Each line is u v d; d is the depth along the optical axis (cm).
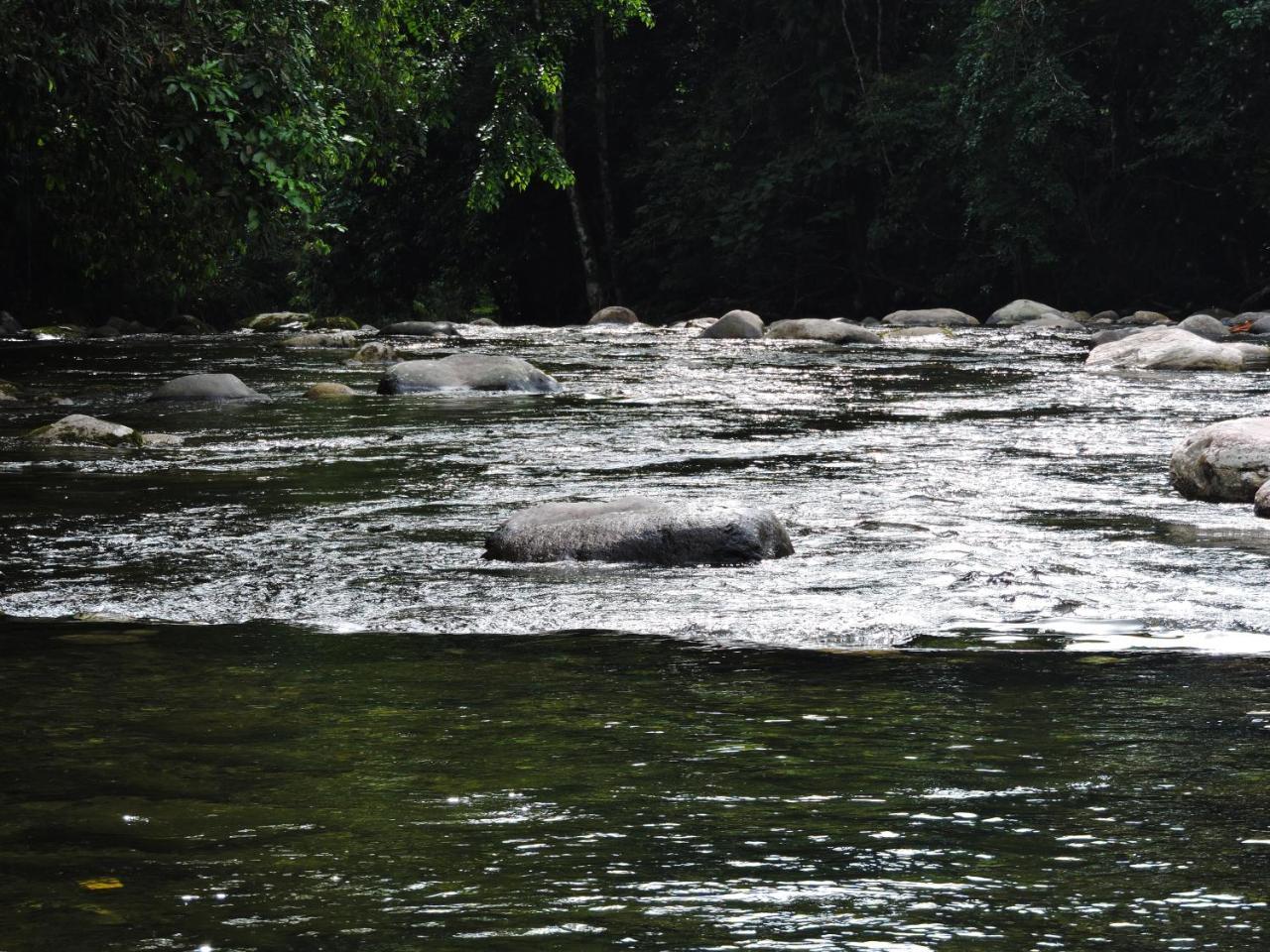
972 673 712
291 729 610
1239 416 2016
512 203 7056
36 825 482
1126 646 773
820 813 495
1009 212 5259
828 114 6041
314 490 1395
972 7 5694
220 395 2388
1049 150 5181
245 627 831
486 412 2170
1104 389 2472
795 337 4275
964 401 2288
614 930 391
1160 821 485
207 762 560
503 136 4441
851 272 6450
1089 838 468
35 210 4288
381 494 1366
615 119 6994
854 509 1248
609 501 1106
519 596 906
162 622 847
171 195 2822
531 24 4675
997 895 417
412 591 926
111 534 1155
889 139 5688
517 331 5012
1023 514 1219
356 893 419
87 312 5756
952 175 5522
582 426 1950
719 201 6244
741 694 671
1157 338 2997
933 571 969
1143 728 609
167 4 2264
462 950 378
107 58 2256
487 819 488
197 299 6775
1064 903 411
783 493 1339
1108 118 5638
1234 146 5175
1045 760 561
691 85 6800
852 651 766
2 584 959
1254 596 888
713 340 4250
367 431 1903
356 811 498
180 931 391
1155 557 1016
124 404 2327
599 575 975
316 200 2495
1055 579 940
